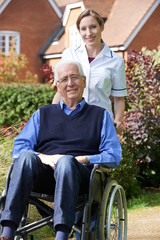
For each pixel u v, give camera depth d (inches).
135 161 249.0
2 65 714.2
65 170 105.5
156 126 248.7
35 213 166.7
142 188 259.0
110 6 737.6
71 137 122.0
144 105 253.8
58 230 101.7
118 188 130.3
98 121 122.5
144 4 668.7
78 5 689.6
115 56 147.5
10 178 112.4
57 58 796.0
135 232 169.9
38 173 111.0
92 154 121.8
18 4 832.3
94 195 116.0
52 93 365.1
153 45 657.6
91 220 120.3
